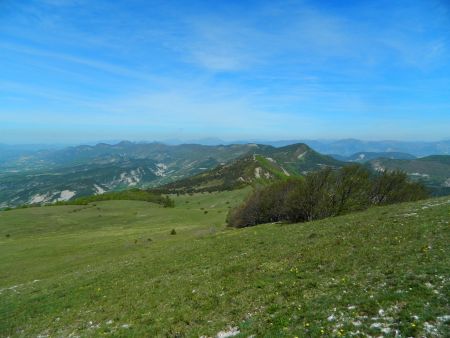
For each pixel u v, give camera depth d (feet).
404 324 47.11
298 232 122.11
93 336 69.10
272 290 71.10
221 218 363.97
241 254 107.65
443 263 62.23
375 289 58.80
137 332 66.33
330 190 185.98
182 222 369.50
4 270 172.55
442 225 84.99
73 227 364.38
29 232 334.03
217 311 67.87
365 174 194.70
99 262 161.99
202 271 97.81
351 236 94.94
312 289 66.33
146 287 94.12
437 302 50.42
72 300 98.12
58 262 178.91
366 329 48.16
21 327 86.84
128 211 468.75
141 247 199.93
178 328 64.28
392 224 97.86
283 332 52.47
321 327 50.98
